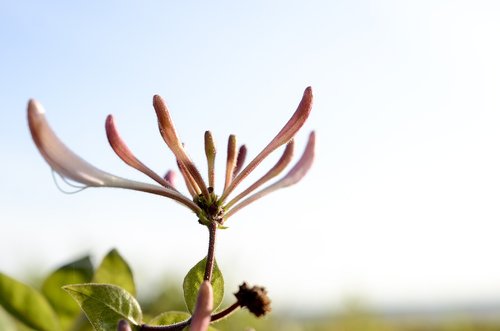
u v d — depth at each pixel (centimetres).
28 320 21
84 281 22
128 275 21
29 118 15
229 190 17
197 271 17
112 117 17
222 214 17
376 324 93
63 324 22
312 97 18
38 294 21
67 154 15
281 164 18
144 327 16
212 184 17
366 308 88
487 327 118
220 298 17
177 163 18
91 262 23
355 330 88
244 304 16
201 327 14
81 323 22
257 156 17
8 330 20
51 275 22
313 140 18
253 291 16
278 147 18
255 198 17
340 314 88
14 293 21
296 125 18
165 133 17
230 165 18
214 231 17
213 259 16
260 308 16
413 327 119
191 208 17
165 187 17
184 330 16
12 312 21
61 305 22
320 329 85
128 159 17
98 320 16
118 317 16
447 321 121
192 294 17
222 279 17
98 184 15
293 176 18
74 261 22
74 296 16
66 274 22
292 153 18
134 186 16
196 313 14
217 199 17
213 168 17
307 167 18
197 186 17
